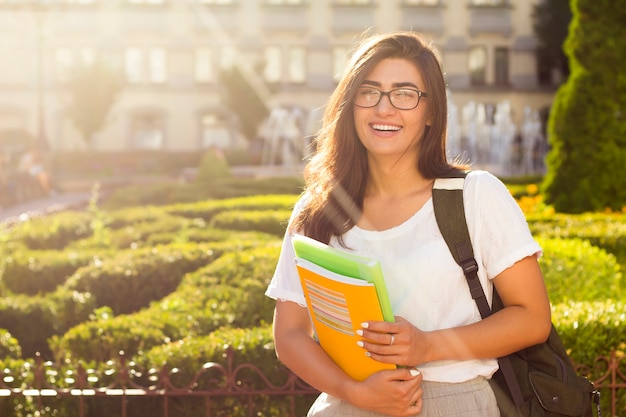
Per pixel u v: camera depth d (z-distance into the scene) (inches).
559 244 231.1
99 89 1376.7
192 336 166.4
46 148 1202.0
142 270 245.4
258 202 449.7
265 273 205.2
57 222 390.9
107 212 434.0
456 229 77.9
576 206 413.1
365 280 72.0
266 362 139.9
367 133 81.7
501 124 1412.4
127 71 1498.5
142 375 140.1
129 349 160.4
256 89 1393.9
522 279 77.3
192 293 193.9
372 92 81.6
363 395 75.8
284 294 84.5
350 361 77.3
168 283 247.0
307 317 85.4
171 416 140.9
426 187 81.4
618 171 410.0
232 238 327.0
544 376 78.5
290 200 458.3
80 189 1135.0
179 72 1494.8
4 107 1455.5
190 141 1499.8
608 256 223.5
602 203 410.3
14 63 1462.8
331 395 79.0
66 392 135.0
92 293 242.1
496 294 80.0
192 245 268.1
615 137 410.9
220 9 1494.8
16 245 343.9
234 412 139.7
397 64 81.1
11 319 205.8
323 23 1489.9
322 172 85.6
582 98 411.5
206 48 1499.8
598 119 410.9
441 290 77.9
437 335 75.6
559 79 1469.0
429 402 77.5
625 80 408.2
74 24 1477.6
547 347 79.7
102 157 1405.0
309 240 76.4
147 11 1491.1
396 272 78.7
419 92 80.6
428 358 75.4
